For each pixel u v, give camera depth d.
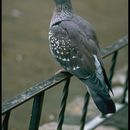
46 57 13.61
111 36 14.96
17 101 5.30
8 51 13.72
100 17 15.93
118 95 10.83
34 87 5.61
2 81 12.41
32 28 14.94
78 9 16.12
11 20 15.20
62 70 6.93
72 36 6.86
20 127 10.61
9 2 16.17
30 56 13.59
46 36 14.63
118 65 13.34
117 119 9.14
